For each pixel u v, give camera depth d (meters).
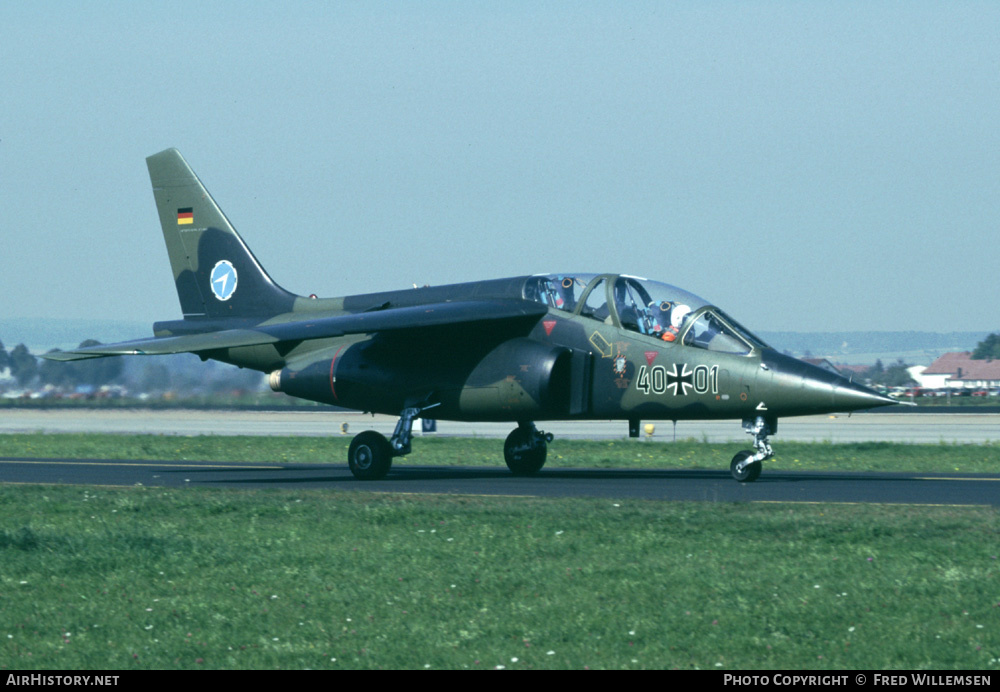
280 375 88.12
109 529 50.56
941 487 69.12
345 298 92.88
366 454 80.88
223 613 35.25
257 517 56.00
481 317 77.31
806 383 70.38
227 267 100.38
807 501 60.53
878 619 33.62
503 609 35.28
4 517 57.66
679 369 74.50
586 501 60.38
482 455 113.94
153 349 77.81
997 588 36.97
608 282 78.94
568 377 78.25
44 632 33.38
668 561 42.12
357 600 36.72
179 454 117.62
